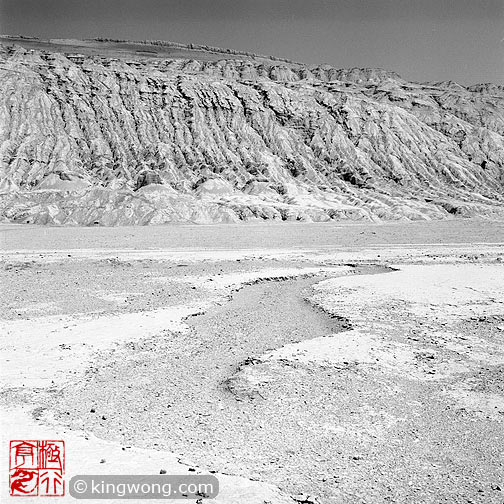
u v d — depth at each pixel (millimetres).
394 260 42406
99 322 22609
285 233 64625
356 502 10086
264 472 11000
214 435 12719
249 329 22234
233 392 15344
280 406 14398
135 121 121562
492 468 11438
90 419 13469
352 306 25594
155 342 20047
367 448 12234
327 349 18922
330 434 12891
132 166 110500
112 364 17625
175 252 47656
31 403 14273
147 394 15258
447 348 19406
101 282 32281
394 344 19672
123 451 11281
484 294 27766
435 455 11977
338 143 126500
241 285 31672
